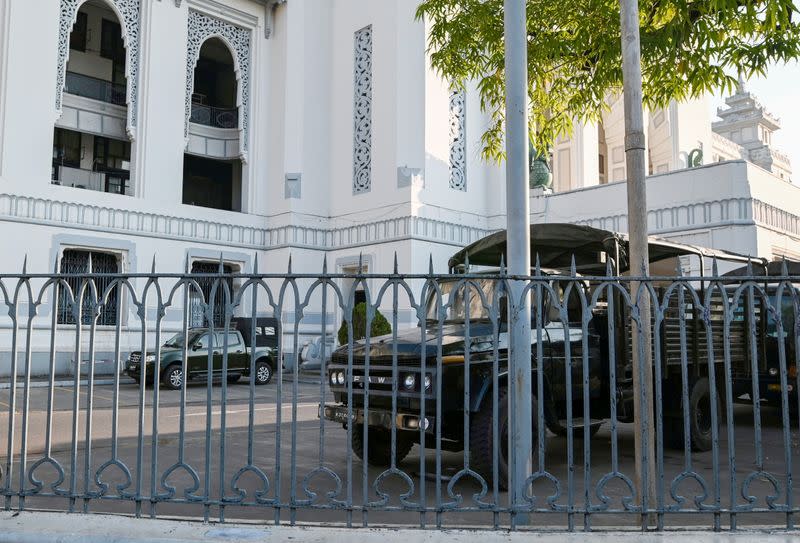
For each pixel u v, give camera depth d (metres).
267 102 24.53
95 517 4.38
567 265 8.73
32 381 17.61
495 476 4.28
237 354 18.61
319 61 24.58
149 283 4.53
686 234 18.11
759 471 4.26
